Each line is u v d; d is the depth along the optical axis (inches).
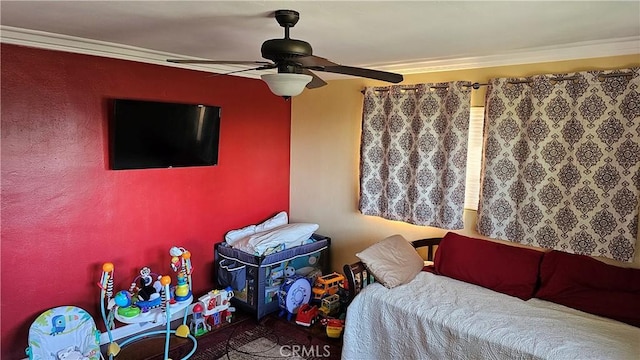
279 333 147.5
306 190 187.9
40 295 121.0
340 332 142.1
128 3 80.6
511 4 76.4
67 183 123.5
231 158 167.3
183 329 135.8
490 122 131.6
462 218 140.4
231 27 98.9
